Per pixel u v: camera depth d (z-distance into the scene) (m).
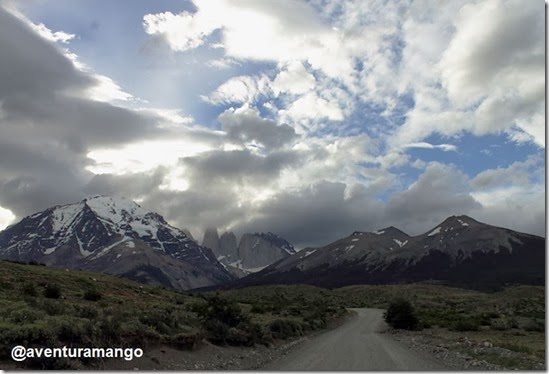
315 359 25.06
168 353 20.91
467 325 50.16
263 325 38.91
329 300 143.38
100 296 42.94
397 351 30.38
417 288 178.88
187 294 77.44
